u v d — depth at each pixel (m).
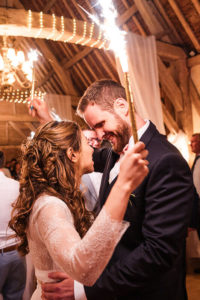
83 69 9.14
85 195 2.15
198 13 5.70
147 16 6.19
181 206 1.14
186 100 6.30
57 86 10.34
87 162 1.28
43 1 8.34
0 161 2.60
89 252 0.78
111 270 1.15
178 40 6.36
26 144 1.24
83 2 7.08
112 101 1.36
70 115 9.77
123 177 0.75
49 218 0.96
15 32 4.39
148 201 1.17
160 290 1.23
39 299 1.21
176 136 6.35
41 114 2.05
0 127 12.91
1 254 2.47
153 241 1.11
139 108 5.14
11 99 4.20
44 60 9.98
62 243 0.86
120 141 1.39
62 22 4.49
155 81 5.32
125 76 0.66
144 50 5.37
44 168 1.16
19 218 1.11
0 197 2.46
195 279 4.37
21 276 2.60
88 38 4.63
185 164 1.21
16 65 4.40
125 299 1.23
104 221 0.78
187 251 4.72
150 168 1.20
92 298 1.09
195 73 6.28
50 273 1.11
